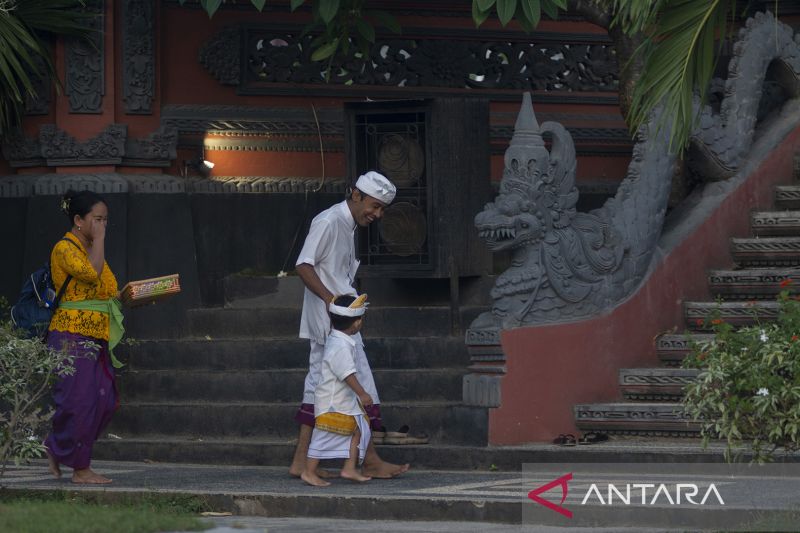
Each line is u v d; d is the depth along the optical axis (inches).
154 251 930.1
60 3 914.7
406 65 1003.3
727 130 874.8
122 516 544.1
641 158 824.9
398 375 807.7
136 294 714.8
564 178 781.9
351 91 998.4
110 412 700.7
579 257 780.6
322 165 994.1
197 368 869.8
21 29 869.2
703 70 643.5
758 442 578.9
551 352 765.3
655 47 649.0
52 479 710.5
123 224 919.7
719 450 696.4
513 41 1016.2
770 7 1007.6
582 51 1029.8
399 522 601.0
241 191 966.4
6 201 937.5
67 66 933.2
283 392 834.2
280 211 973.2
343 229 708.7
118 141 935.7
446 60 1005.8
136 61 949.8
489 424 741.3
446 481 684.7
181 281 933.8
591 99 1028.5
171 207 938.1
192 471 747.4
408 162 869.8
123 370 869.2
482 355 754.2
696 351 596.7
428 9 1000.2
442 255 858.8
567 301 775.1
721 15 642.2
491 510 597.6
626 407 754.8
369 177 708.7
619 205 812.0
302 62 992.2
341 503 618.2
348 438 676.7
